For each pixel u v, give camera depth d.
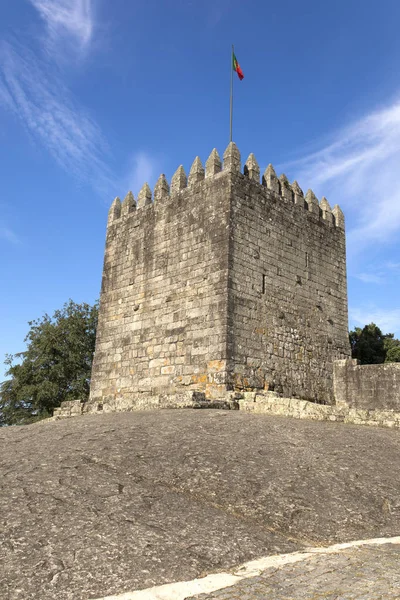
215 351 23.50
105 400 28.47
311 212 29.83
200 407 20.27
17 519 7.89
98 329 30.67
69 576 6.28
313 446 13.37
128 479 10.01
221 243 24.69
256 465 11.27
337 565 6.87
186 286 25.91
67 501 8.69
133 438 13.31
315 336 28.00
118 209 32.34
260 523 8.66
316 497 9.84
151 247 28.70
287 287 26.98
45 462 11.13
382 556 7.26
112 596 5.85
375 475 11.41
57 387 48.84
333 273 30.25
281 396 24.83
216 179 26.00
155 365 26.47
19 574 6.29
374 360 45.34
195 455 11.69
